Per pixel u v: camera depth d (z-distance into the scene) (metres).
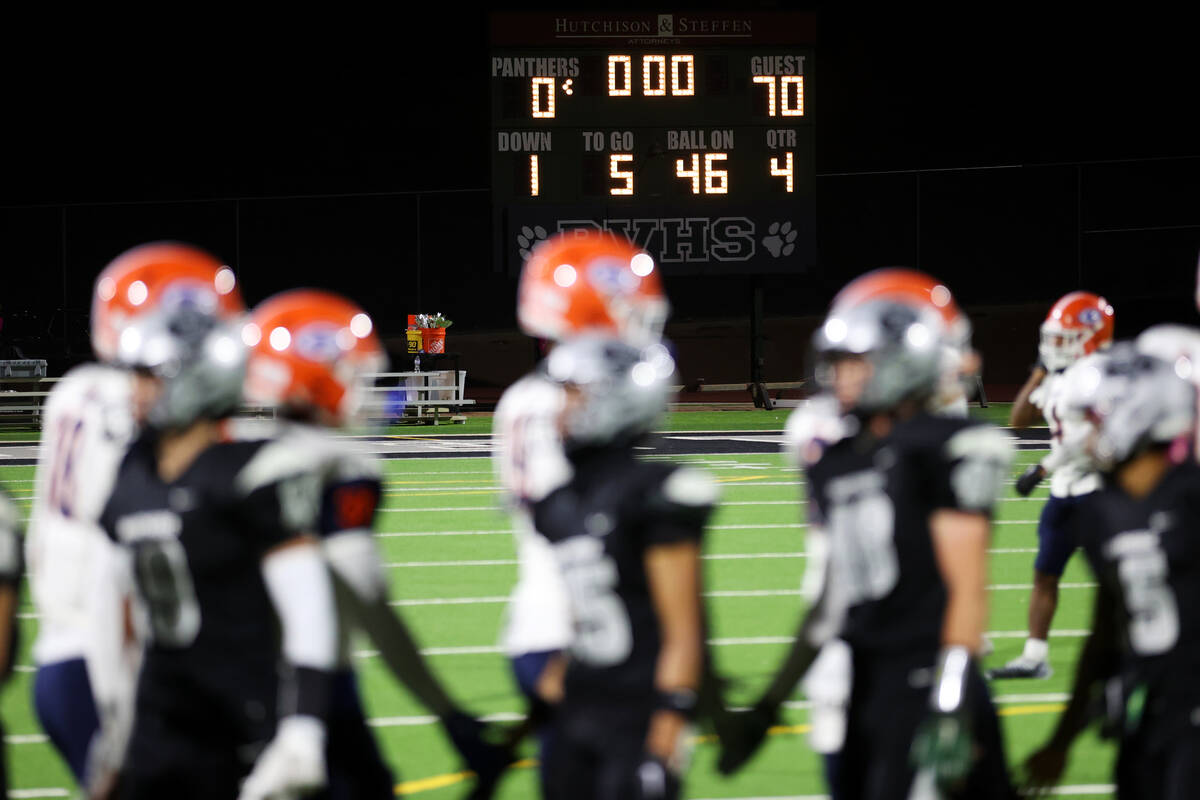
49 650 9.03
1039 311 74.69
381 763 9.03
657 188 52.25
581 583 7.26
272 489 7.04
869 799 7.86
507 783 12.42
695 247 52.41
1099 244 74.50
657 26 51.91
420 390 55.31
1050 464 15.45
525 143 51.62
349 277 76.12
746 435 48.59
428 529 27.73
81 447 8.95
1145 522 7.88
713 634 18.16
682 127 52.25
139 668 7.39
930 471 7.75
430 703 8.79
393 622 8.56
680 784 7.20
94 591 8.82
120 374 9.09
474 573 22.97
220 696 7.17
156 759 7.24
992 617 19.28
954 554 7.68
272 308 9.02
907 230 76.06
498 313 75.69
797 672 8.36
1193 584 7.82
